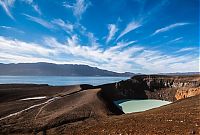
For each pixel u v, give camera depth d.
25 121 45.12
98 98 72.62
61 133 33.44
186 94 122.81
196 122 26.23
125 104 112.94
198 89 114.31
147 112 42.25
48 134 34.22
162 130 24.67
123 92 144.62
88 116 48.81
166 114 34.81
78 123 41.34
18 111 55.78
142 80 159.50
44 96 84.94
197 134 21.52
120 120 35.88
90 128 32.75
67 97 77.19
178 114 33.03
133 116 38.66
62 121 44.09
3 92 89.44
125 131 26.61
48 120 45.03
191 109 35.94
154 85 156.50
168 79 158.38
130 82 155.50
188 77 156.50
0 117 49.75
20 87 119.88
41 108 58.81
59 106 61.50
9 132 37.53
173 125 26.30
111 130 28.50
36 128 39.56
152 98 145.50
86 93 86.06
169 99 141.25
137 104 114.06
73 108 56.38
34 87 120.94
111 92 140.12
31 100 74.25
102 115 50.16
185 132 22.62
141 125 28.89
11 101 73.44
